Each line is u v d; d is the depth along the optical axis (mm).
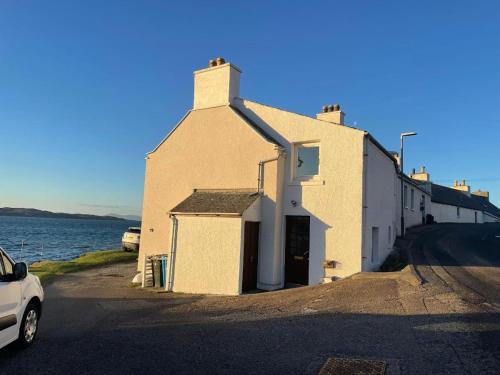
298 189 13844
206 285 12875
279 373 5293
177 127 16531
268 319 8312
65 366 5770
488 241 22234
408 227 27859
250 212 13289
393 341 6289
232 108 15117
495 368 5070
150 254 16406
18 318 6227
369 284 10562
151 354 6273
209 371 5473
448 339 6207
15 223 142250
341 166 13094
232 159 14820
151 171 17062
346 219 12812
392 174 18297
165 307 10281
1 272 6141
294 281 13844
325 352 5988
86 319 8969
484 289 9680
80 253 35125
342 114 16766
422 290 9492
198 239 13219
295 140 14141
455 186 51844
